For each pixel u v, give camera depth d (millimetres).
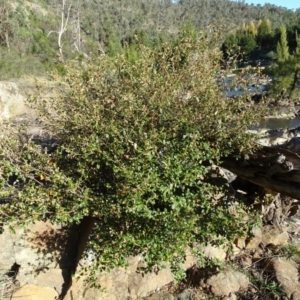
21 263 3426
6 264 3447
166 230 2908
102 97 3627
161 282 3605
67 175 3293
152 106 3320
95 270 2992
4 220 3221
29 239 3439
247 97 3703
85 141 3156
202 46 3895
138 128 3244
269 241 4223
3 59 19938
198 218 3139
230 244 3568
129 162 3008
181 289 3578
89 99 3738
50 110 4570
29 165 3127
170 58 3898
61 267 3486
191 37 3982
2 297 3268
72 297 3273
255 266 3928
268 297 3506
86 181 3316
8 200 3795
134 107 3293
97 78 3787
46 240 3480
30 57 22859
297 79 20578
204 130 3408
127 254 3037
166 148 3125
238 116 3537
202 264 3398
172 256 3018
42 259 3459
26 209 3051
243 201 3986
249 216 3787
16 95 9758
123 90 3617
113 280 3359
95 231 3236
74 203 3066
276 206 4359
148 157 2914
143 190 2867
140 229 2980
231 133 3443
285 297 3469
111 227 3008
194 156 3086
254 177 3596
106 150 3217
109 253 2887
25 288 3336
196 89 3543
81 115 3344
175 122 3266
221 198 3562
